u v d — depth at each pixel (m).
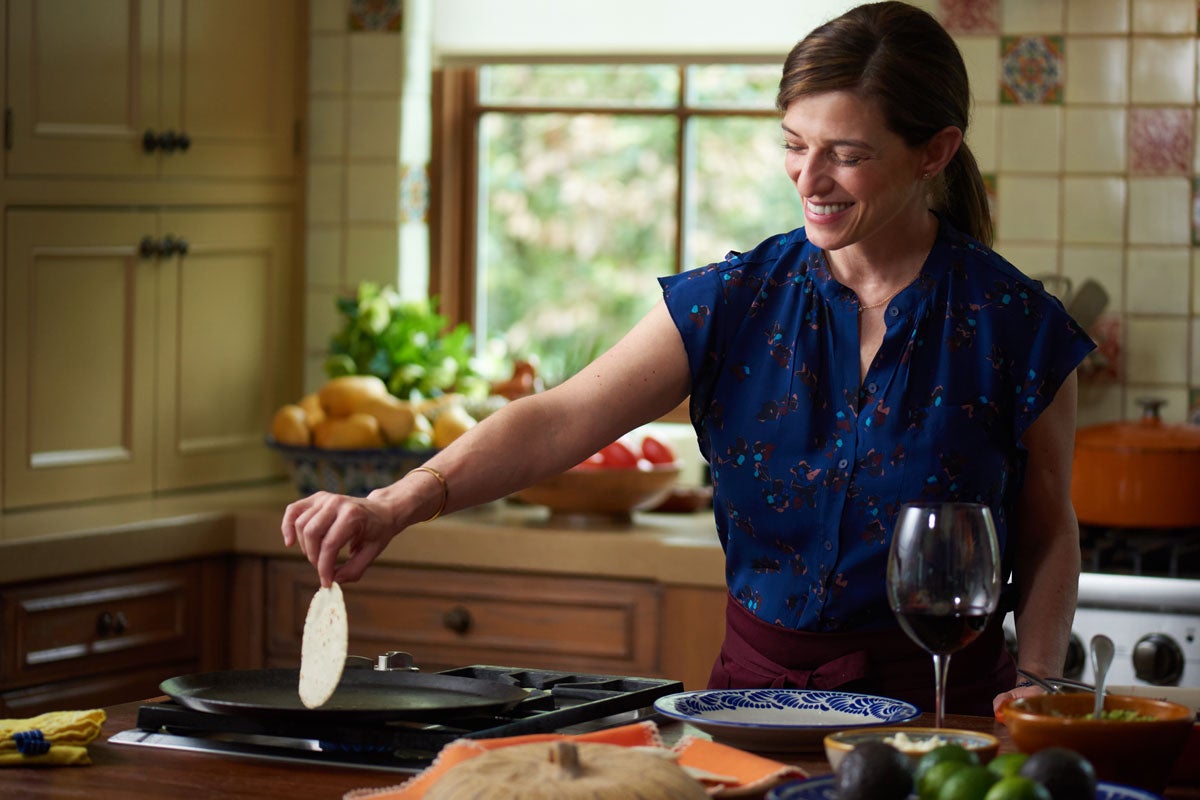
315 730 1.75
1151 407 3.62
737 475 2.20
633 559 3.54
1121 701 1.62
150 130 3.96
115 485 3.94
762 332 2.19
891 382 2.13
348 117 4.39
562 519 3.79
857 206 2.02
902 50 1.99
